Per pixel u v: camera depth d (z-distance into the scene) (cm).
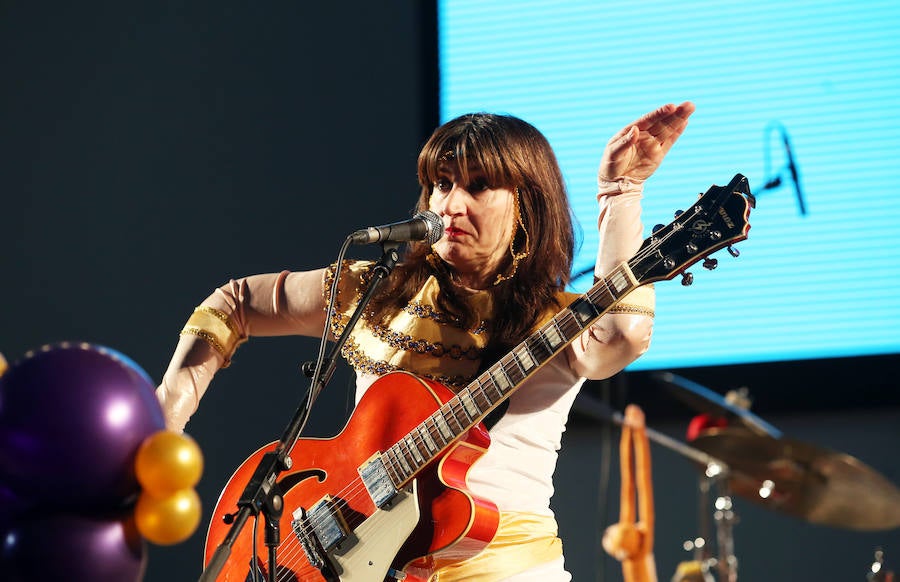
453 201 727
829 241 1370
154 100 1589
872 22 1387
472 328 719
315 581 692
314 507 701
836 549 1333
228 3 1593
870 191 1365
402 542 670
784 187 1375
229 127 1570
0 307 1565
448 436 668
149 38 1602
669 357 1405
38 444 432
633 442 1391
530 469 697
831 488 1171
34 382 440
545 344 664
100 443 439
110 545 450
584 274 780
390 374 708
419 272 750
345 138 1543
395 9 1555
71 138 1595
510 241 738
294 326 790
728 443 1173
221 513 733
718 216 652
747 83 1405
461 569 676
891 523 1184
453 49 1525
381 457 688
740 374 1384
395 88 1541
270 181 1549
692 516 1380
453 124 757
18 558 439
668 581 1370
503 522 682
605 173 706
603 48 1470
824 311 1368
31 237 1579
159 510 456
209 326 787
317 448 721
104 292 1559
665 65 1441
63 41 1616
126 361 473
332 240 1523
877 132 1370
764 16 1416
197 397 777
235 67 1579
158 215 1565
